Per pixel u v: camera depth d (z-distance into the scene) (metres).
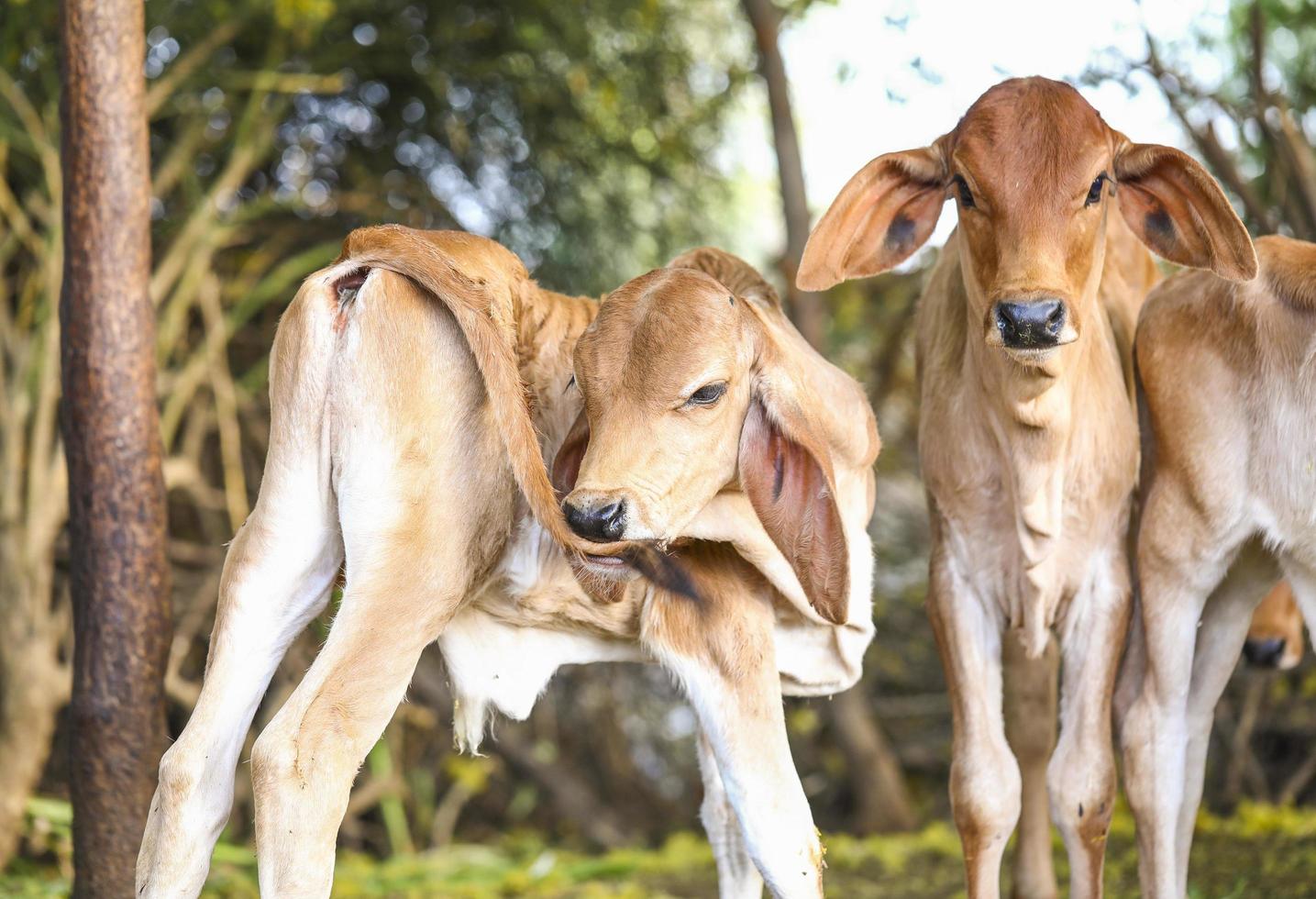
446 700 7.92
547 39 7.93
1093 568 4.03
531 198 8.35
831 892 5.93
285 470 3.43
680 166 8.68
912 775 8.67
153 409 4.28
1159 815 4.00
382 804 7.73
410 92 7.98
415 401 3.39
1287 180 6.47
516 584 3.68
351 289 3.46
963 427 4.06
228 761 3.38
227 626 3.41
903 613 8.73
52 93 6.74
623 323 3.40
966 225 3.76
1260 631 5.06
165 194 7.19
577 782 8.58
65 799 6.92
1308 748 7.46
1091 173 3.62
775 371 3.50
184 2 7.01
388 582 3.34
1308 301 3.72
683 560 3.70
